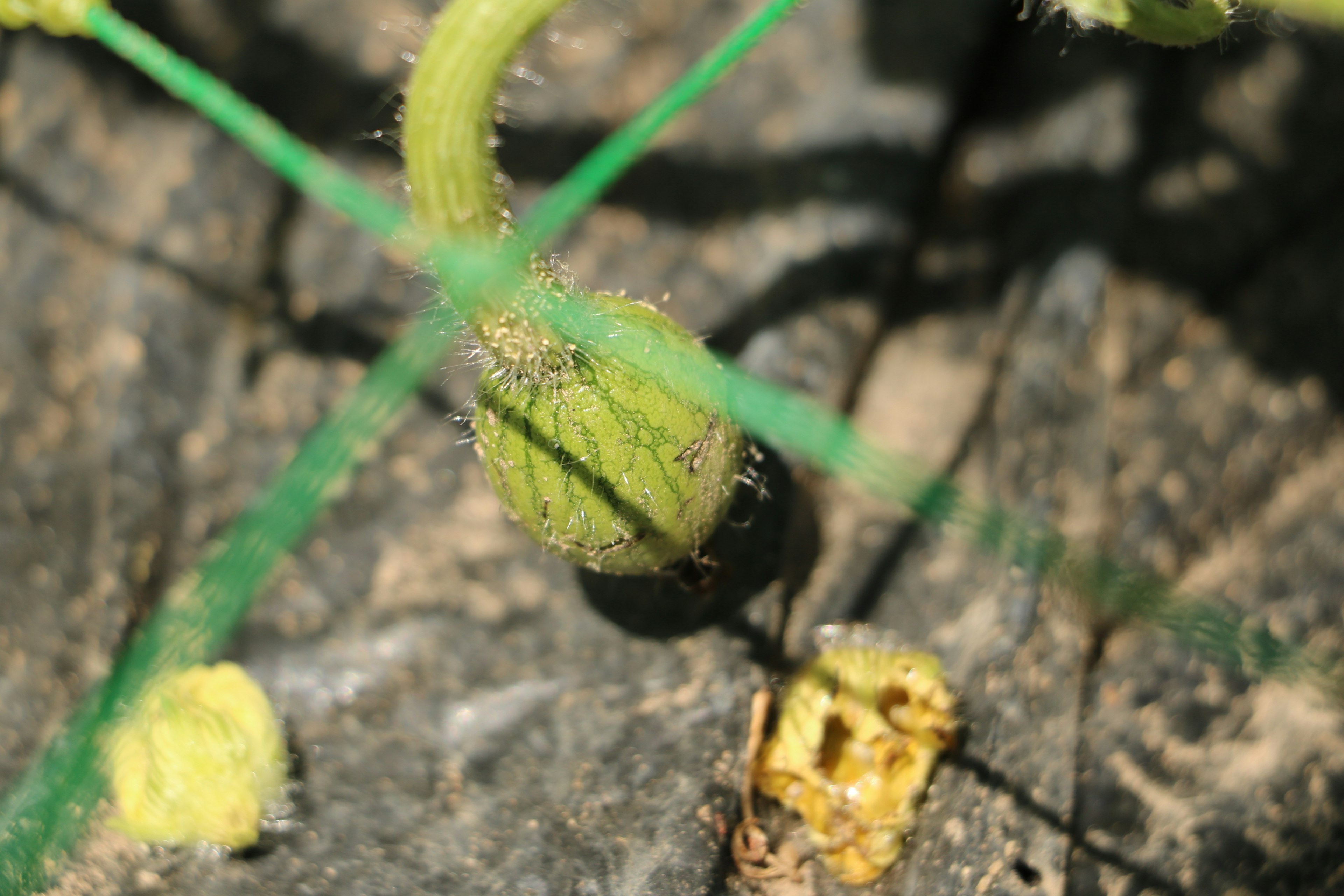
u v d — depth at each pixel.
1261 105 0.52
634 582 0.48
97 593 0.48
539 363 0.43
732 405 0.44
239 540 0.46
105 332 0.50
